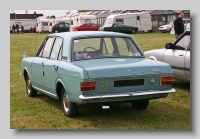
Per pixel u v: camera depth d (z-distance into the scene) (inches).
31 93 323.0
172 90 239.5
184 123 237.0
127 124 235.8
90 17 1736.0
